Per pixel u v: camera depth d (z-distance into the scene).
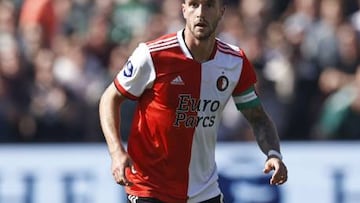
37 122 34.75
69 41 37.41
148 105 19.77
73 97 35.12
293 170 31.70
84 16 38.59
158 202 19.95
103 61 36.56
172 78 19.58
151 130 19.80
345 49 36.59
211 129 19.97
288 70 35.53
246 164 31.47
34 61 36.06
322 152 31.75
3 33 36.81
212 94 19.77
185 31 19.66
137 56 19.59
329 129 34.44
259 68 35.47
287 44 36.44
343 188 31.59
